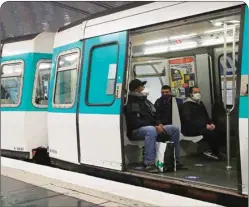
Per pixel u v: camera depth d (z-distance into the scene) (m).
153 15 4.96
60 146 6.49
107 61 5.56
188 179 4.87
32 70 7.71
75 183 5.45
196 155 7.00
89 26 5.98
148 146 5.48
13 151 7.92
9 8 8.55
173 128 5.73
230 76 6.56
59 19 9.22
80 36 6.11
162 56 7.56
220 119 6.72
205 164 6.09
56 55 6.82
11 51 8.19
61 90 6.55
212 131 6.55
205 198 4.29
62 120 6.39
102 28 5.71
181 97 7.48
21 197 4.83
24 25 9.38
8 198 4.80
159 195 4.36
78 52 6.14
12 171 6.44
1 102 8.23
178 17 4.63
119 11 5.54
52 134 6.74
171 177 4.86
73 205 4.43
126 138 5.76
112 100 5.36
